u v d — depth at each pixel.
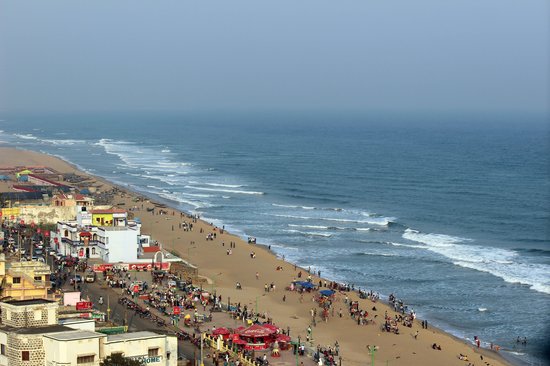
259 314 152.62
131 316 140.88
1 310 98.69
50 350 90.00
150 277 175.25
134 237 184.50
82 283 164.88
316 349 132.50
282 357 125.06
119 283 164.88
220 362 119.12
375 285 182.00
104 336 92.56
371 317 155.25
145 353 95.19
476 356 135.38
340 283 182.38
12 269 119.81
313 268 196.88
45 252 189.50
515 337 146.25
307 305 162.25
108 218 196.00
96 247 187.75
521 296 173.50
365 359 130.50
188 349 124.00
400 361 130.88
